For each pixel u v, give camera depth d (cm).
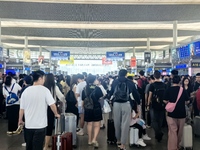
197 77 820
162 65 2467
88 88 625
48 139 547
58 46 3259
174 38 1655
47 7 1321
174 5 1277
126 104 571
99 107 628
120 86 574
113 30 2158
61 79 961
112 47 3412
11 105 740
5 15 1507
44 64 3178
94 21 1664
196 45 1182
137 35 2369
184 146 585
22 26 2028
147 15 1481
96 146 608
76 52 4266
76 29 2139
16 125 747
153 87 660
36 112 388
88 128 635
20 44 3219
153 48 3700
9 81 740
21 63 2156
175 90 531
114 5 1282
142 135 664
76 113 759
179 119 531
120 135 589
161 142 660
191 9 1347
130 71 3269
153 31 2180
